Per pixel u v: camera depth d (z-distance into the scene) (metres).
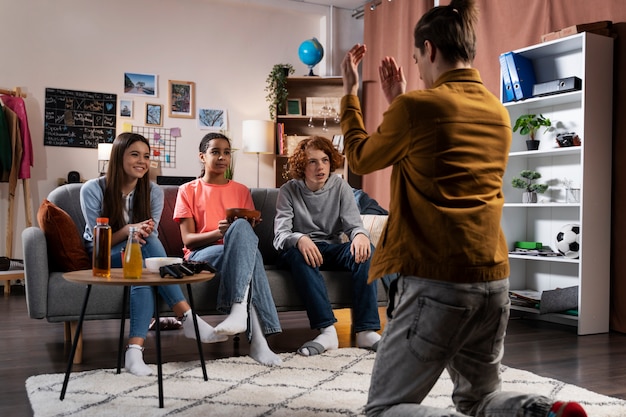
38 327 3.47
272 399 2.02
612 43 3.82
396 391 1.30
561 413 1.20
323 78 6.79
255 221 2.82
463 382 1.44
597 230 3.71
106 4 6.20
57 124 5.98
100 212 2.73
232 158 6.74
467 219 1.27
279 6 6.88
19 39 5.84
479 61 4.95
